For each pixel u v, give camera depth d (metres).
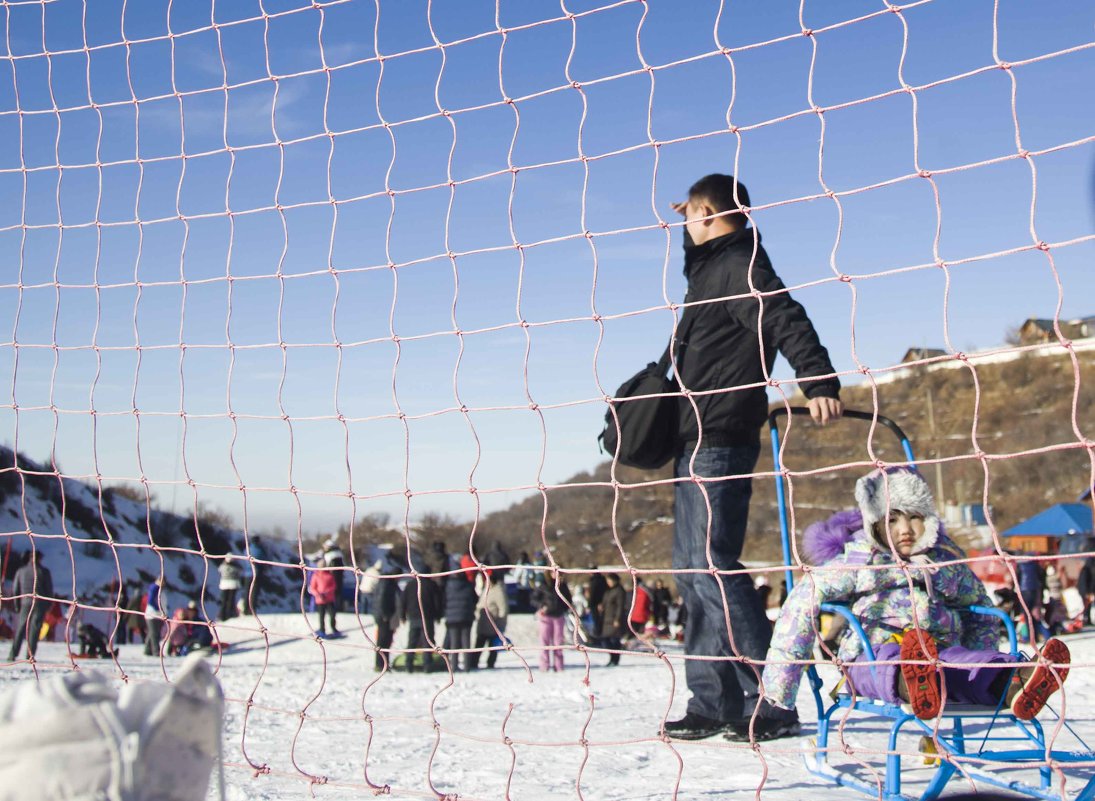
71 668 4.36
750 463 4.32
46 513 24.08
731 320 4.20
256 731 5.52
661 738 3.12
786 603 3.58
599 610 16.25
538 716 6.39
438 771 3.96
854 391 77.81
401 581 13.70
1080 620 17.77
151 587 16.17
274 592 44.19
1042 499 58.88
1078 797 2.93
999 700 3.23
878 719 4.98
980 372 74.62
